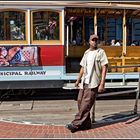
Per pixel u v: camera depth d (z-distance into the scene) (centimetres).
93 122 868
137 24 1554
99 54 794
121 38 1448
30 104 1128
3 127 837
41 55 1168
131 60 1277
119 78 1209
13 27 1155
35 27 1164
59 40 1175
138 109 1035
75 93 1318
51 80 1178
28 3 1155
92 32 1426
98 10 1252
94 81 790
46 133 787
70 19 1390
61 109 1048
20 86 1170
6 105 1112
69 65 1290
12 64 1155
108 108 1056
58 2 1171
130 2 1232
